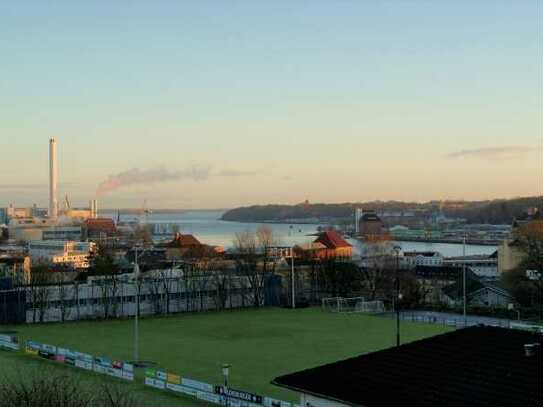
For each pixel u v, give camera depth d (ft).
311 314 510.58
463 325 447.42
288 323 464.24
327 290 598.34
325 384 178.29
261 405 224.94
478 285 590.14
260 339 398.01
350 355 345.72
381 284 599.98
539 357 166.91
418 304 556.51
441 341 191.62
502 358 171.12
